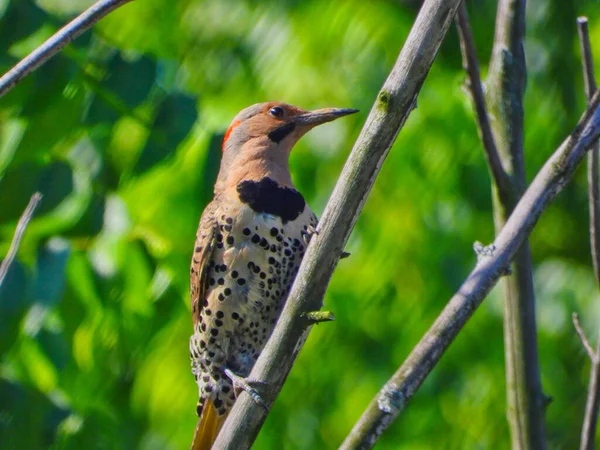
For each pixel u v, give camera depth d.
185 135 8.70
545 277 14.95
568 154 6.91
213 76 14.74
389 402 6.71
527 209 6.95
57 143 8.70
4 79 5.91
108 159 9.45
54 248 8.59
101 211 9.03
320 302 6.73
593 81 7.21
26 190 8.51
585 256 16.06
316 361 14.54
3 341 8.34
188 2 15.27
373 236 13.75
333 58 14.12
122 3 6.15
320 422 14.73
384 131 6.38
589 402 7.18
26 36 8.51
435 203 13.83
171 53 14.99
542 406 7.80
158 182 11.83
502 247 6.90
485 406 14.68
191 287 9.28
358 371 14.48
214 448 6.96
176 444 14.43
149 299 10.02
